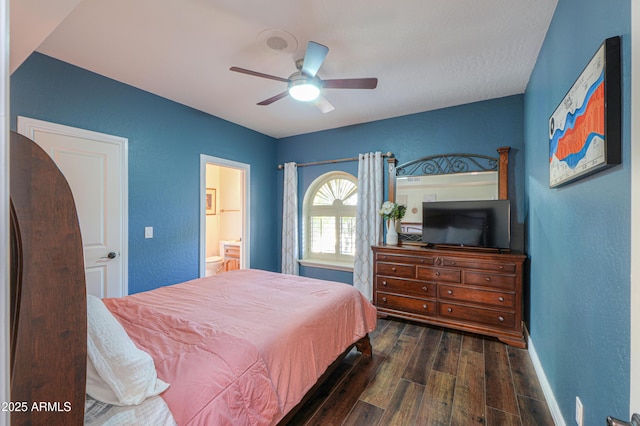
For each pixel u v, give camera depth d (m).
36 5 1.37
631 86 0.81
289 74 2.55
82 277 0.70
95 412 0.84
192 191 3.39
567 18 1.51
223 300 1.91
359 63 2.38
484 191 3.18
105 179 2.60
